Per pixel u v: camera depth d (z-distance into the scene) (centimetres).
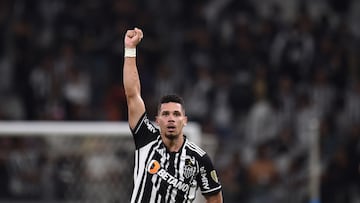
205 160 2534
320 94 5531
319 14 5928
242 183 4978
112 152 4006
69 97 5312
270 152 5162
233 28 5803
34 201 3969
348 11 6016
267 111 5353
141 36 2630
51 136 3988
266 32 5766
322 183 5031
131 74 2594
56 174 3984
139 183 2512
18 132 3969
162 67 5522
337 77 5650
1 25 5603
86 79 5416
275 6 5912
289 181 5022
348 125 5428
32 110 5319
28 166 3972
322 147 5228
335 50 5781
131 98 2573
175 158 2514
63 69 5412
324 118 5422
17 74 5444
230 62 5634
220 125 5353
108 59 5553
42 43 5588
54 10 5703
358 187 5062
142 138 2541
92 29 5662
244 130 5350
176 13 5881
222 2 5903
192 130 3828
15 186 3966
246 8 5881
